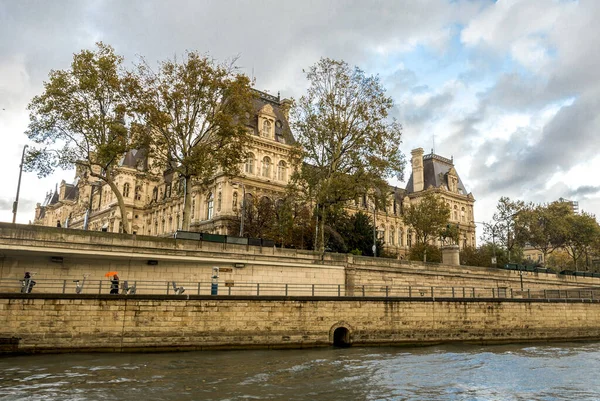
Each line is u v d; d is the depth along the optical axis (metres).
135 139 38.81
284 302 31.23
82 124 36.47
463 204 107.44
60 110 36.25
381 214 93.12
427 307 35.69
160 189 86.81
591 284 64.44
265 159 69.88
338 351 30.41
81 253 30.05
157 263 33.12
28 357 24.70
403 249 95.94
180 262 33.84
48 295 26.00
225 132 39.56
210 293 34.34
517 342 38.50
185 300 28.73
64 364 23.11
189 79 39.00
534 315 39.84
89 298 26.75
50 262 30.14
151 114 37.47
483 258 73.19
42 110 35.97
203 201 70.31
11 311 25.27
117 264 31.98
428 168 106.94
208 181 44.53
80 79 36.19
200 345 28.69
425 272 45.91
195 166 39.19
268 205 60.94
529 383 21.50
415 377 22.47
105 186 95.31
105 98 37.91
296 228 55.94
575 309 41.88
